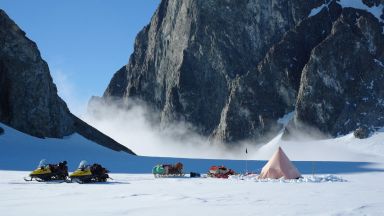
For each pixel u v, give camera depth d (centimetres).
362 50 12194
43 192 1842
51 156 5456
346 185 2367
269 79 13738
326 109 11850
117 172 3619
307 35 14075
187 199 1563
